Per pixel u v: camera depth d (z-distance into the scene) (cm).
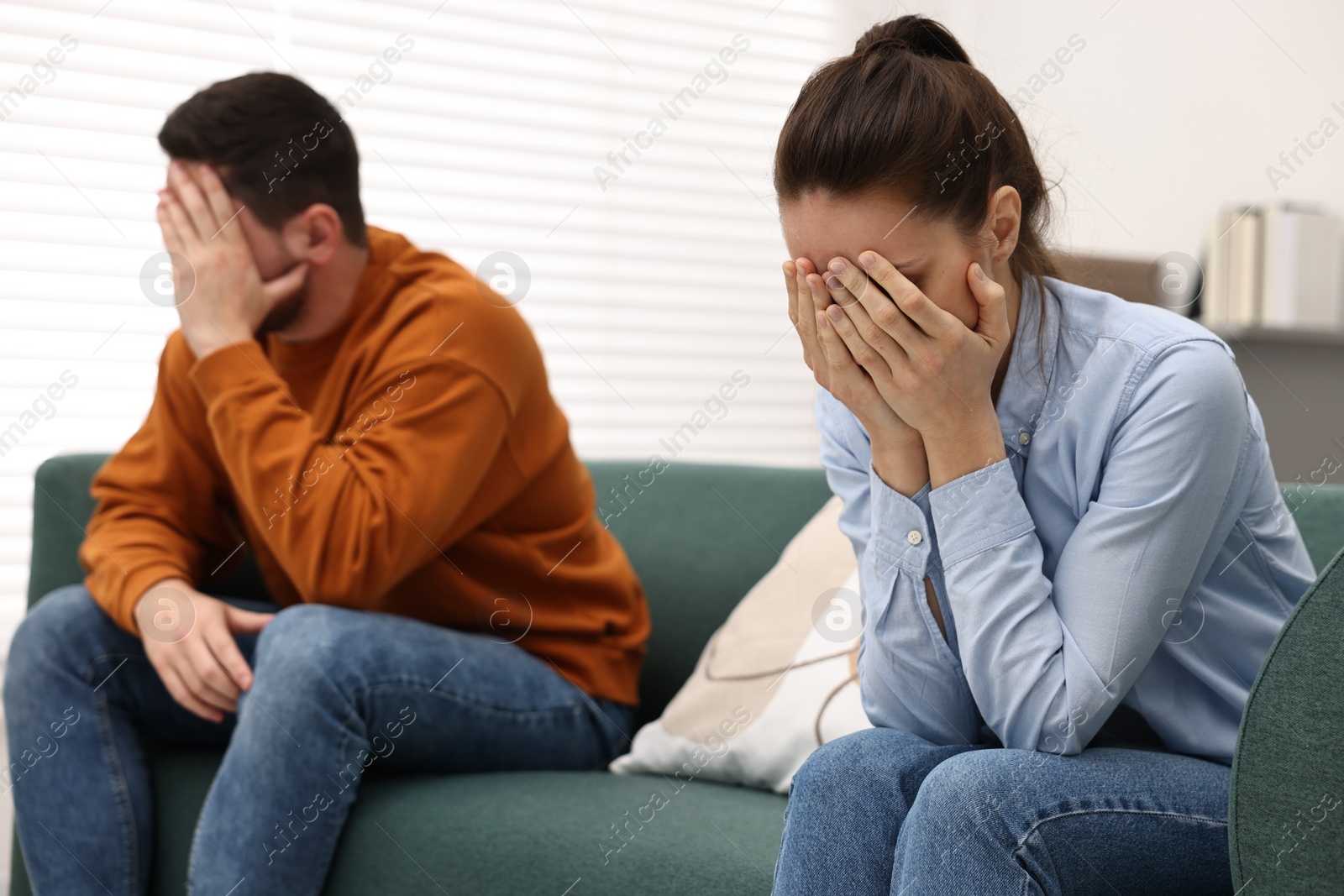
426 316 138
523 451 141
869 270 80
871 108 80
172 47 213
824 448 103
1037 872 69
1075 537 83
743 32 273
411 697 118
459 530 137
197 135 139
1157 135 257
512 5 252
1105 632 80
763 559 159
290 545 128
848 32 280
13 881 144
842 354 86
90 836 132
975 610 83
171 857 134
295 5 229
